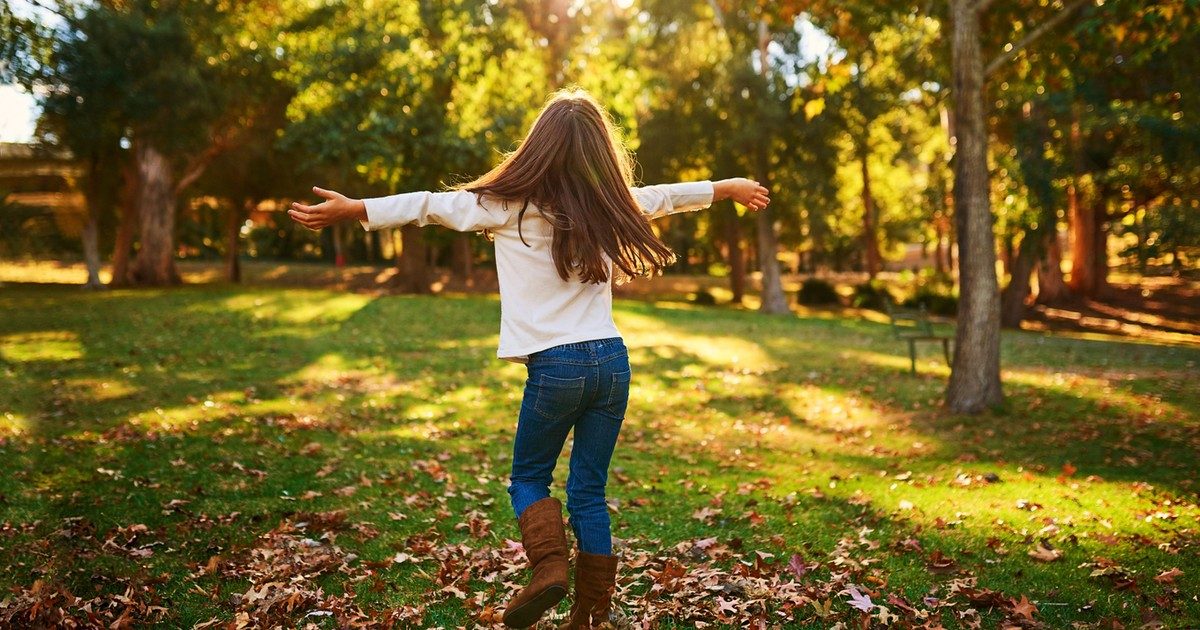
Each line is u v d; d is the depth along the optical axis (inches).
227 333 590.2
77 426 286.0
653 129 1123.3
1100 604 144.3
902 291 1349.7
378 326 652.1
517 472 110.0
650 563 162.7
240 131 1103.6
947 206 1199.6
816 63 379.9
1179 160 852.6
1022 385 420.5
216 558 158.6
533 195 102.7
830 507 213.2
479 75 854.5
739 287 1398.9
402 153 812.0
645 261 106.3
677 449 297.7
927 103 1089.4
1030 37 349.4
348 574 156.1
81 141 884.6
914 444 311.6
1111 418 346.6
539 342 102.3
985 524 196.9
